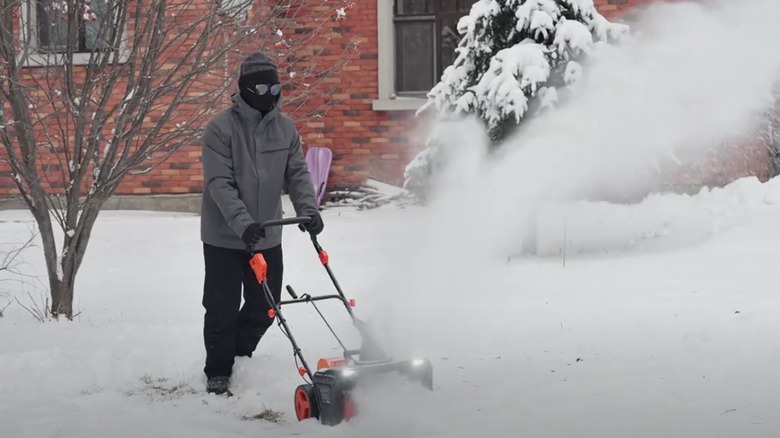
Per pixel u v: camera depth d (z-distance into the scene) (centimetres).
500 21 1202
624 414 503
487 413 514
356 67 1733
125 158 802
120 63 820
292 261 1148
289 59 1288
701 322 747
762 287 890
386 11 1723
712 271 991
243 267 627
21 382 619
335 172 1750
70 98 779
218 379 596
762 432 461
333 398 502
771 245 1109
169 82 789
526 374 609
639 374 595
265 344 730
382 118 1733
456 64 1253
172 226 1445
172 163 1628
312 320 828
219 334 600
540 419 498
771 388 543
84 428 507
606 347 679
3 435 495
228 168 604
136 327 796
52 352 686
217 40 840
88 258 1191
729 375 579
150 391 595
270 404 560
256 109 611
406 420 497
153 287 1007
